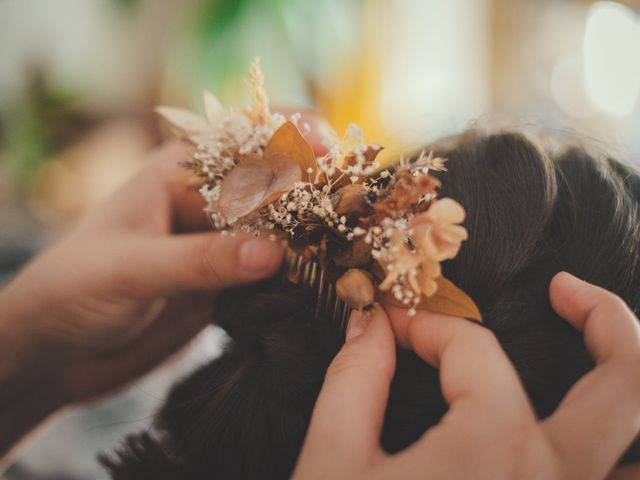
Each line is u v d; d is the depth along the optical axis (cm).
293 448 26
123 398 50
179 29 79
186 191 40
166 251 34
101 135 82
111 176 81
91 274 37
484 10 84
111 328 41
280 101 77
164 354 47
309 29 77
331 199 24
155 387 48
